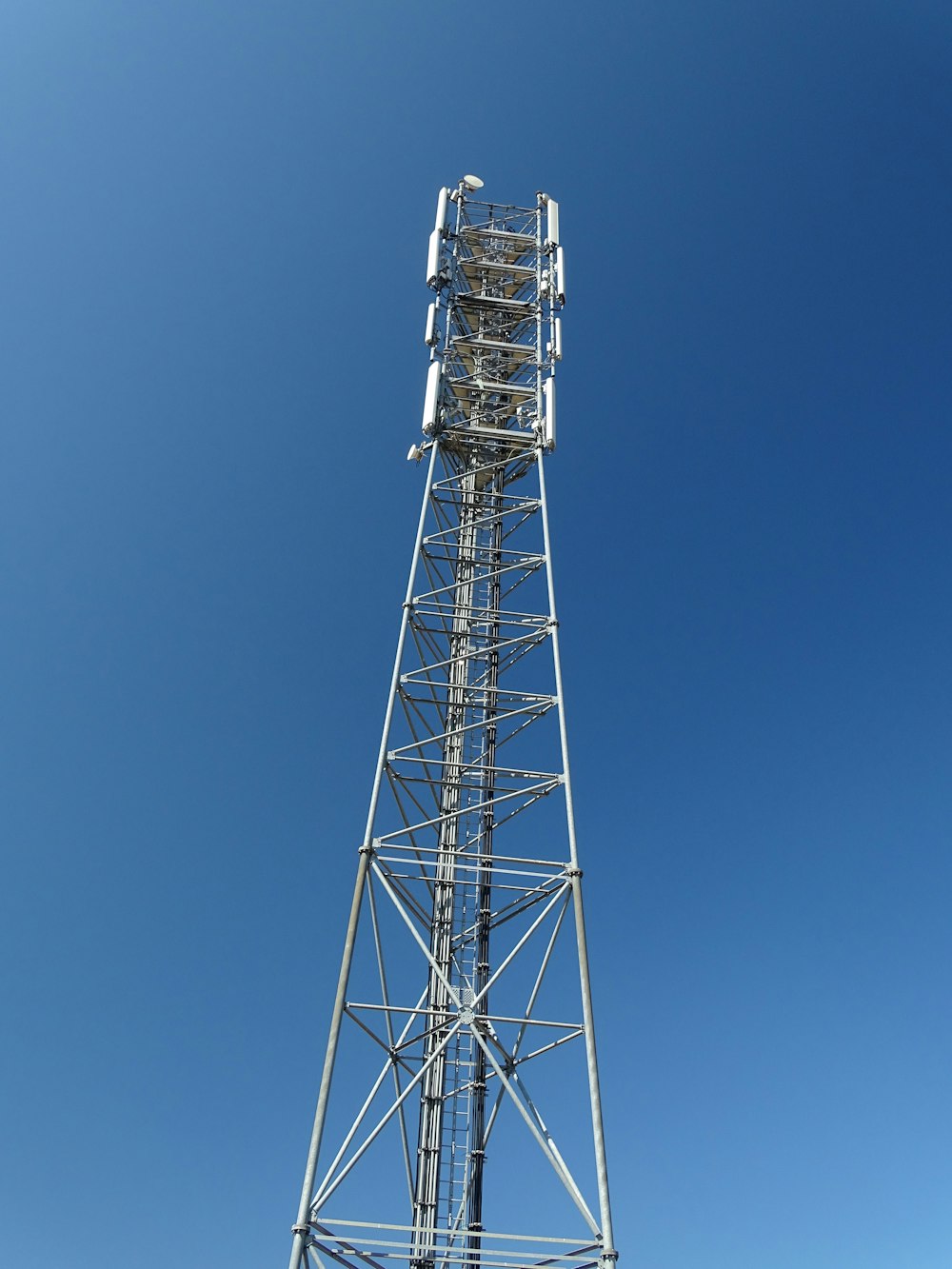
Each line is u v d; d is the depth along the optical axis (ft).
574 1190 74.74
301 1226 72.02
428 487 114.01
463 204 139.13
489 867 90.43
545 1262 73.36
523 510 116.67
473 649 109.91
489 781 103.96
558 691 99.40
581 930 86.33
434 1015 88.48
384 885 87.35
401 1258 75.00
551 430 119.03
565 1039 83.05
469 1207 86.28
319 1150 75.46
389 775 95.20
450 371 126.93
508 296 135.95
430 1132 88.74
